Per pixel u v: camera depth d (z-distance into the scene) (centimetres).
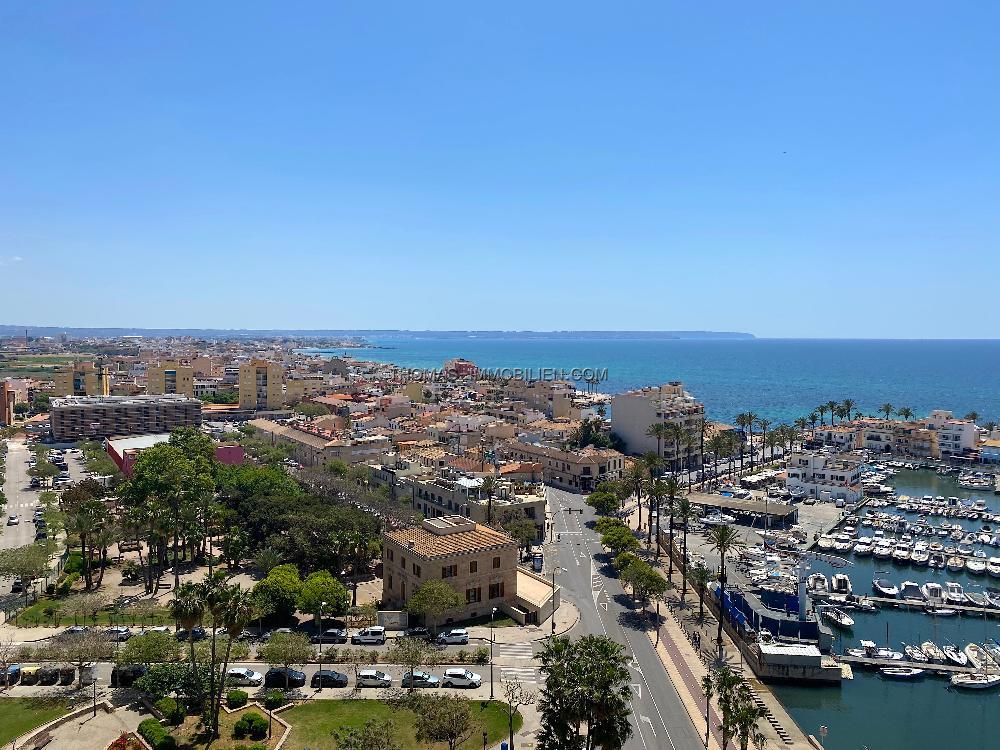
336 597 12388
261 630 12662
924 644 13162
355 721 9500
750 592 14688
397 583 13838
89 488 19188
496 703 10156
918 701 11438
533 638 12612
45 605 13650
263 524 16800
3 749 8581
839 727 10650
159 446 18012
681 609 14412
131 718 9438
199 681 9638
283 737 8962
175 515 15512
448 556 13088
